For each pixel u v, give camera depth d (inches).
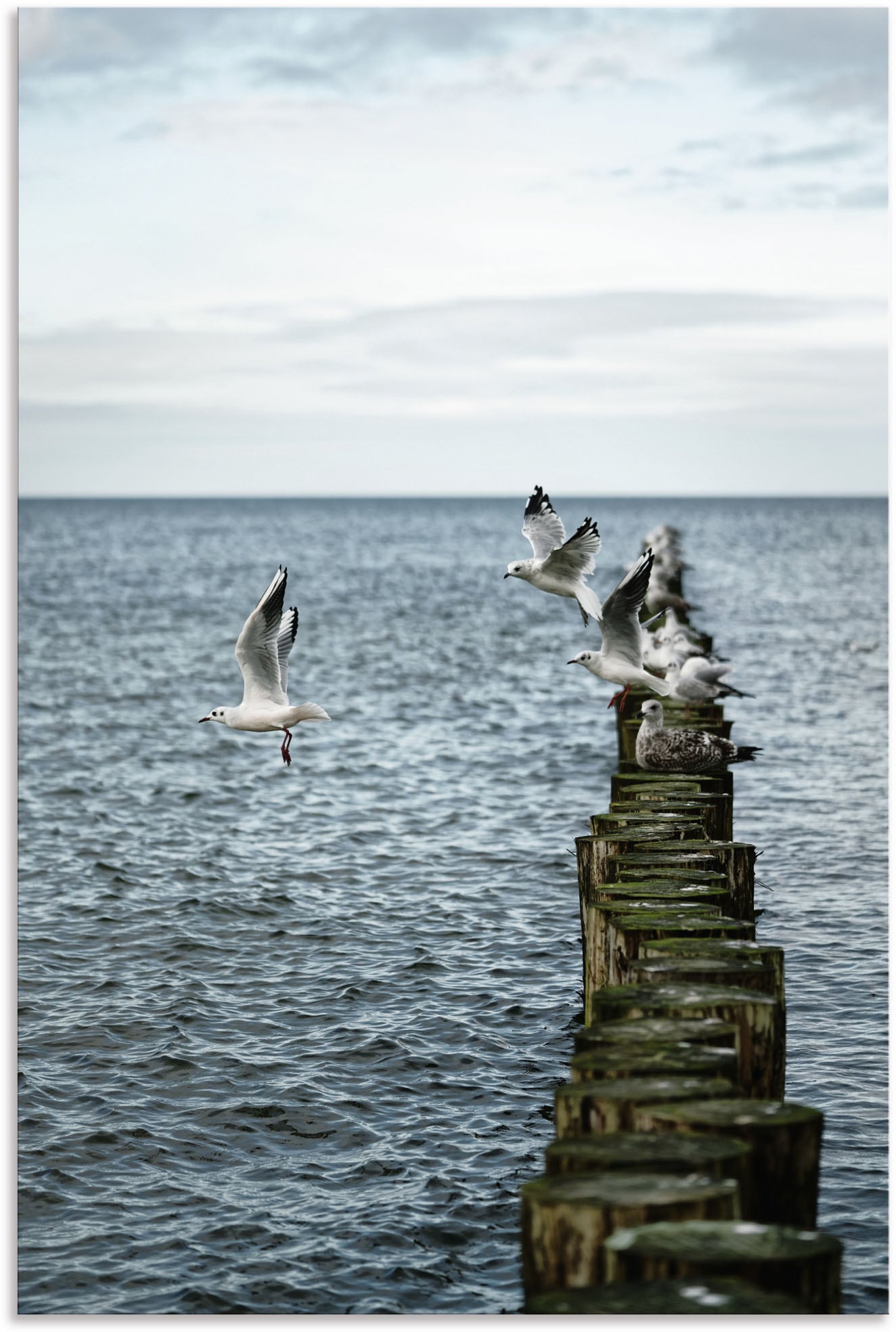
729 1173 266.4
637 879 502.6
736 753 733.3
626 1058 314.8
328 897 745.6
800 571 3757.4
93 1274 382.3
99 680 1675.7
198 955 647.1
